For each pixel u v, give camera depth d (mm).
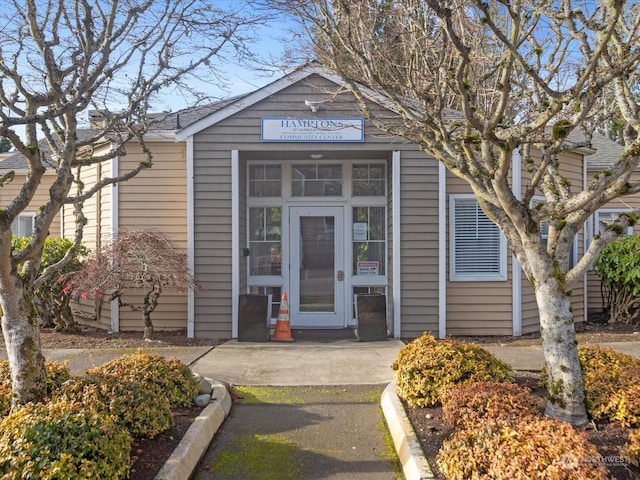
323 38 6883
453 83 5379
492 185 4820
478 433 3494
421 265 8938
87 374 4789
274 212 10172
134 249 8359
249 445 4531
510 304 9227
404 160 8922
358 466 4137
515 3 4117
